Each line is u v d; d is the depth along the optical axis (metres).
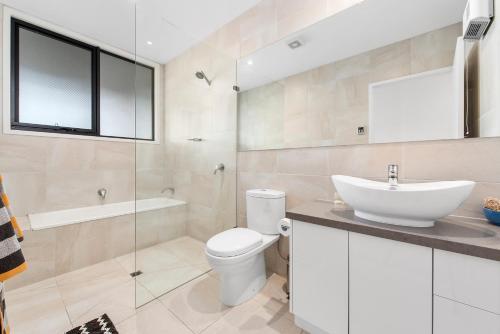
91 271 1.88
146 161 1.98
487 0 0.97
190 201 2.31
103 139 2.55
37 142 2.12
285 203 1.69
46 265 1.75
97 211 2.37
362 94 1.34
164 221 2.06
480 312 0.68
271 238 1.60
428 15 1.15
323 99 1.50
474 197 1.01
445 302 0.73
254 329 1.25
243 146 1.98
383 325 0.86
